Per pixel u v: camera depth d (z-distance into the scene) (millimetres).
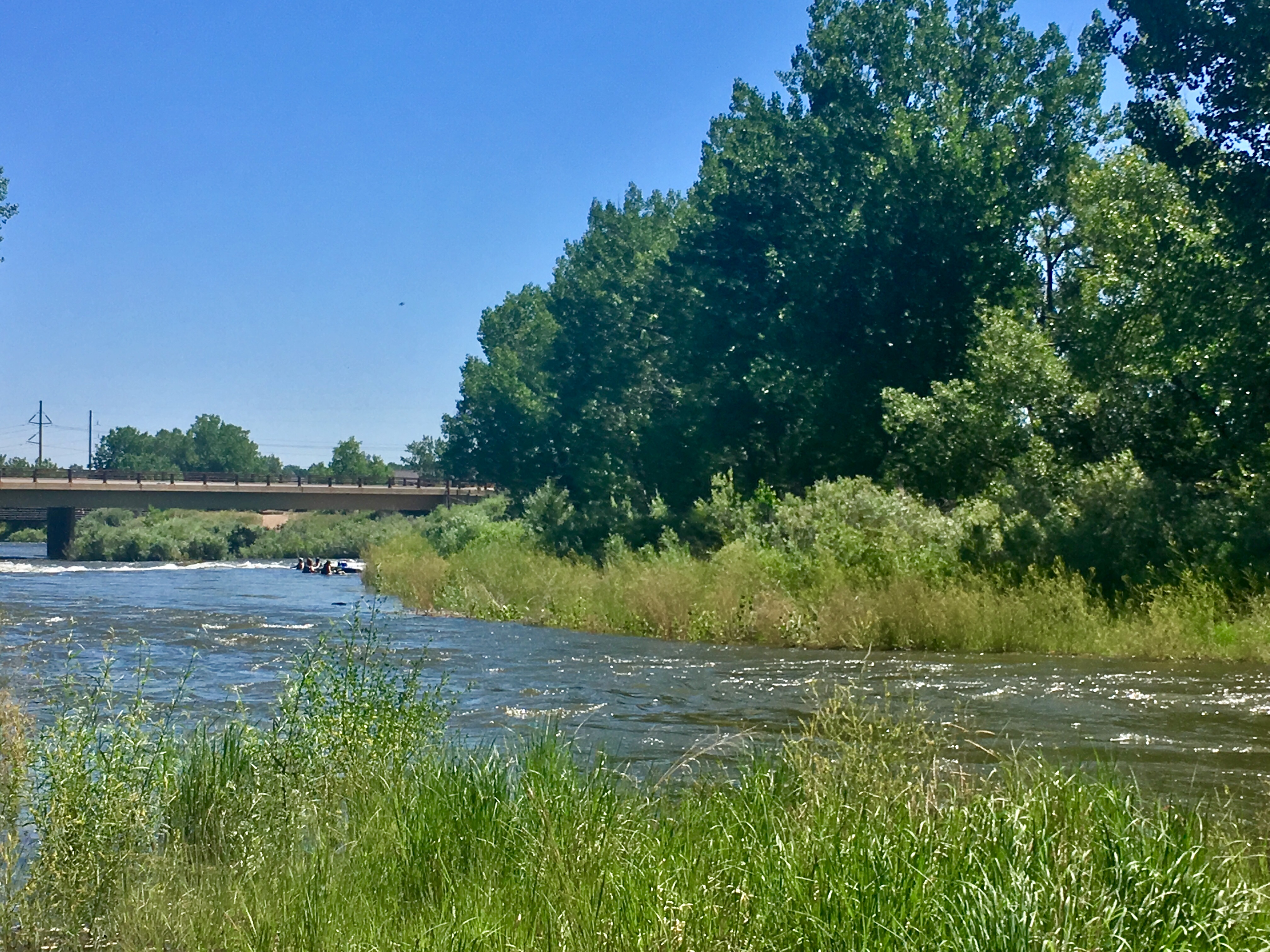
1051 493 24250
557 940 5234
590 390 55781
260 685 14211
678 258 41844
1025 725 11055
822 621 18906
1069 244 36688
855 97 38812
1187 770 9086
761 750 9891
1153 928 4750
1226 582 18391
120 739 7156
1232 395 23875
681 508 42156
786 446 38625
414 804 7000
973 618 17891
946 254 33344
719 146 47938
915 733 8422
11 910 5949
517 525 47812
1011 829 5609
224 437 168500
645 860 5934
